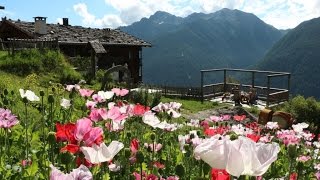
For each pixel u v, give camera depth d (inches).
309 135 229.9
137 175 110.7
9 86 465.1
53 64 932.0
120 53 1676.9
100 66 1542.8
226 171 63.2
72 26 1694.1
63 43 1379.2
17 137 178.7
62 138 92.1
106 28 1723.7
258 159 59.1
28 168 117.0
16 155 157.6
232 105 1085.1
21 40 992.9
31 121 228.2
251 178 69.4
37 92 429.7
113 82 982.4
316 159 217.2
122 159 119.1
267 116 449.7
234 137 121.6
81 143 82.3
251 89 1138.0
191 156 130.3
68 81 908.6
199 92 1196.5
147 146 154.2
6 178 124.5
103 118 121.1
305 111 999.0
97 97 182.4
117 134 149.3
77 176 61.1
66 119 214.4
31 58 907.4
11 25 1456.7
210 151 59.1
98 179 102.5
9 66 856.9
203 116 779.4
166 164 145.6
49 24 1608.0
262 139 210.8
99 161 76.8
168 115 199.5
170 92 1234.6
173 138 197.3
